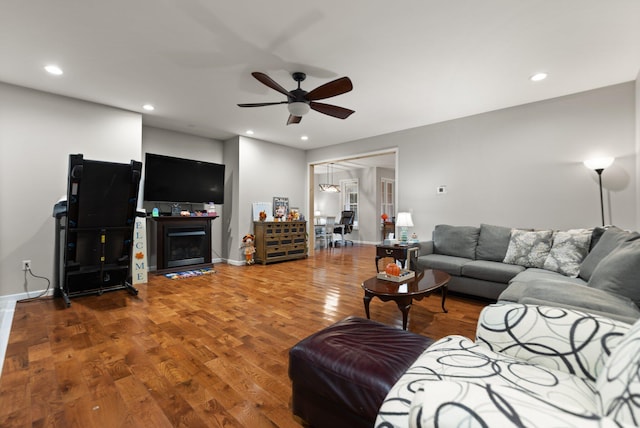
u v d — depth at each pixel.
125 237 3.41
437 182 4.45
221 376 1.77
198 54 2.60
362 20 2.13
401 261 3.76
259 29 2.24
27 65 2.78
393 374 1.08
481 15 2.07
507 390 0.62
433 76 2.98
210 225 5.22
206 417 1.42
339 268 5.18
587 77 2.98
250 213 5.62
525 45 2.43
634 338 0.72
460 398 0.60
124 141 3.95
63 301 3.21
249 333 2.39
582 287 1.62
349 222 8.81
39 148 3.35
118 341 2.22
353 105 3.76
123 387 1.65
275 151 6.04
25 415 1.42
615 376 0.68
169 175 4.70
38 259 3.35
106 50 2.53
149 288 3.78
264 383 1.70
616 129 3.10
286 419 1.41
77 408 1.47
